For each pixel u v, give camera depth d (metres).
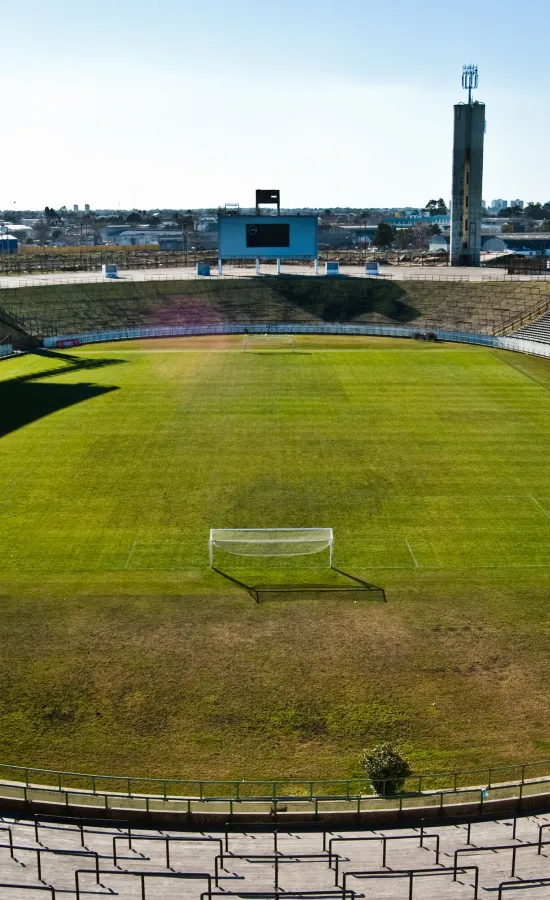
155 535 54.44
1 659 40.75
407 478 64.00
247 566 50.41
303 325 136.88
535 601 46.06
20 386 93.75
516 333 122.81
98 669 39.94
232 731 35.34
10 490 61.84
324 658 40.81
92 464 67.25
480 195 178.50
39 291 139.12
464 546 52.62
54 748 34.22
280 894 23.36
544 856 25.72
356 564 50.56
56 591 47.50
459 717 36.19
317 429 76.62
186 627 43.78
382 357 110.88
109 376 99.19
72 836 26.81
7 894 23.86
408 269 176.00
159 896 23.81
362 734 35.09
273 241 156.38
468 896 23.84
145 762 33.34
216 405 85.06
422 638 42.59
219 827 27.69
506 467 66.31
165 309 143.12
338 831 27.31
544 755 33.59
